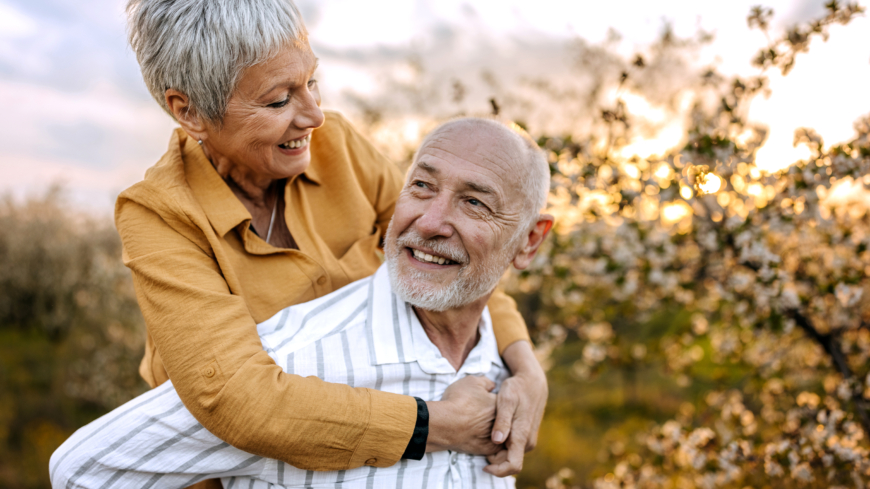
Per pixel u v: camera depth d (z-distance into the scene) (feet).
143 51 4.42
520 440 4.66
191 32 4.13
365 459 4.09
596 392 29.53
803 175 7.92
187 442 4.15
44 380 25.05
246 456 4.28
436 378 4.88
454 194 4.51
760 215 8.59
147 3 4.31
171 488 4.30
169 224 4.43
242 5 4.09
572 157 9.23
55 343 29.22
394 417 4.09
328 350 4.66
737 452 8.69
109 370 23.49
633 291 11.13
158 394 4.32
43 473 18.39
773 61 8.02
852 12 7.47
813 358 10.49
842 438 8.20
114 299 25.04
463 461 4.76
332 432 3.90
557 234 10.80
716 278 9.89
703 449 9.26
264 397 3.80
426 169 4.57
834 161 7.70
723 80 10.02
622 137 9.43
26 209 33.42
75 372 24.40
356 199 5.56
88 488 4.06
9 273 30.71
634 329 18.80
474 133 4.61
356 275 5.35
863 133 7.91
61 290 28.91
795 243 9.53
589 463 21.07
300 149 4.83
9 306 31.30
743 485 9.64
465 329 5.06
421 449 4.20
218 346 3.95
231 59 4.13
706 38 10.89
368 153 6.00
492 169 4.50
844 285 8.30
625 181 9.09
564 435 23.99
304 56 4.42
